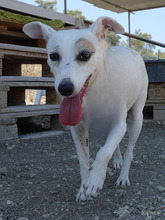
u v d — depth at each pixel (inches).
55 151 39.3
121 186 26.0
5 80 42.0
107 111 23.0
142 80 29.3
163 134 51.1
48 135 47.9
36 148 40.5
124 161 27.7
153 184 26.6
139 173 29.9
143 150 40.3
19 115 44.0
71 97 20.7
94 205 22.0
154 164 33.5
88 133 25.6
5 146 40.6
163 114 61.6
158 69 59.7
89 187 20.6
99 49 21.7
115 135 22.3
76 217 20.2
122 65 24.4
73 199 23.3
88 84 21.6
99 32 22.2
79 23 53.6
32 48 45.2
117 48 27.5
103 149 21.4
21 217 20.2
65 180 27.7
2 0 43.3
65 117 20.5
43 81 46.6
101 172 21.0
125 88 23.8
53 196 23.8
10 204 22.4
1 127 42.0
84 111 23.1
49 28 23.7
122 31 23.1
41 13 48.6
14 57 46.9
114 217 20.2
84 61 20.4
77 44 20.5
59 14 51.1
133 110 28.8
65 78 19.3
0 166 32.3
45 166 32.5
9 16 43.4
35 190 25.2
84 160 23.8
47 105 48.4
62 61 20.4
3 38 52.6
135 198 23.3
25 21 45.3
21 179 28.2
